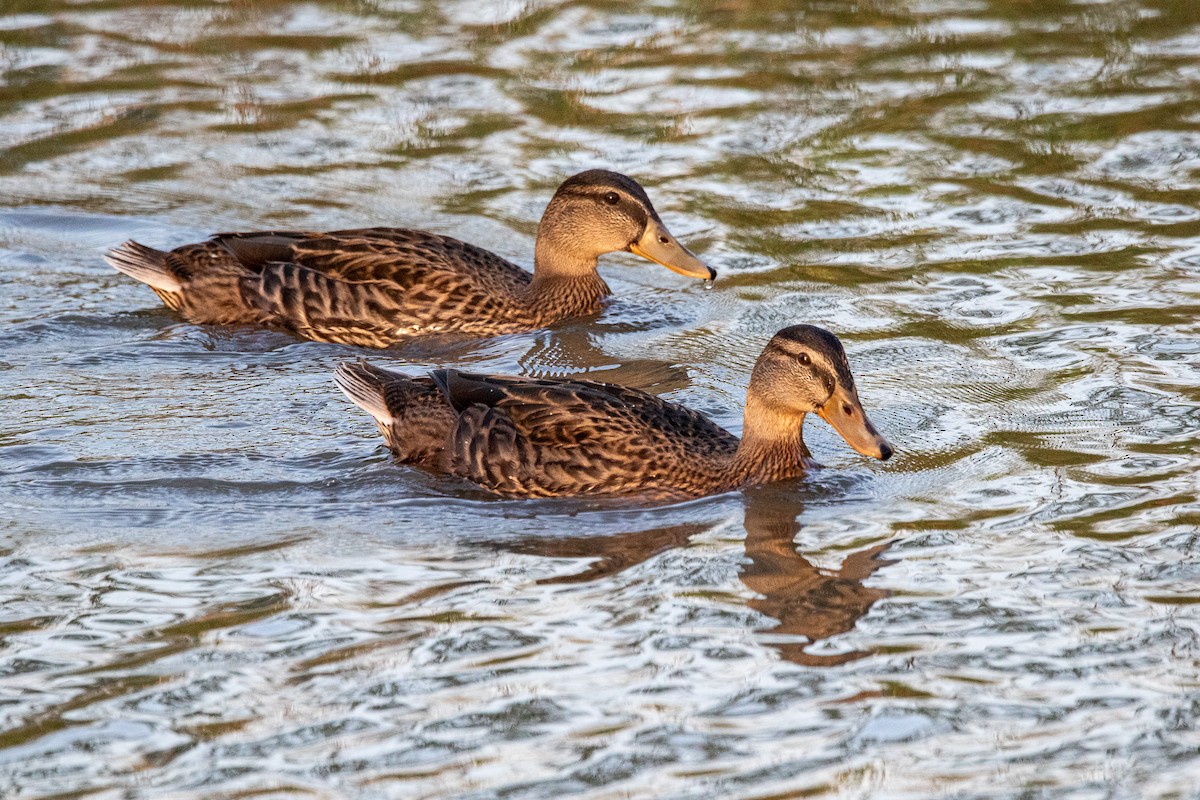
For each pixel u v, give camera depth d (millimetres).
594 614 10609
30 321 16500
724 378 15344
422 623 10469
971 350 15344
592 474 12906
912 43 24344
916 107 21844
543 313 17328
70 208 19422
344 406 14656
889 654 10008
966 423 13820
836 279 17250
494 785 8656
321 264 17047
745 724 9227
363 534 11984
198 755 8961
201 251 17047
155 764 8883
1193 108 21297
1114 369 14695
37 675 9781
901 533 11883
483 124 21844
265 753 8969
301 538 11859
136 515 12211
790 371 12820
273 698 9531
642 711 9367
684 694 9555
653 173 20141
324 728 9219
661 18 25766
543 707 9414
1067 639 10125
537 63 23953
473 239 18734
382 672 9820
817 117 21703
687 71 23500
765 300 16906
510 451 12977
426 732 9164
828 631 10336
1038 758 8859
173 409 14391
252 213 19344
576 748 9000
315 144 21375
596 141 21203
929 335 15758
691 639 10242
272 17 26016
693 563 11453
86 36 25078
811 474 13211
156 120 22078
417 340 16906
